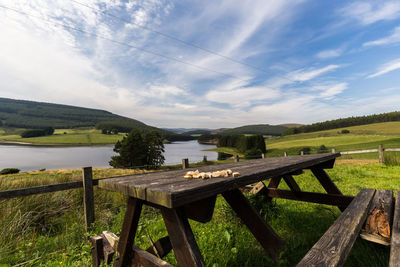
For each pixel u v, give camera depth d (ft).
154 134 141.18
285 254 7.75
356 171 28.22
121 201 16.01
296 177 25.22
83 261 8.14
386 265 6.51
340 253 3.61
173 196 3.49
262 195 12.23
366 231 6.62
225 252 8.02
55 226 12.42
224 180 4.71
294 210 12.69
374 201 7.41
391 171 26.76
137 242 9.43
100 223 12.22
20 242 10.18
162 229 10.98
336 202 10.26
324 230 9.80
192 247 4.03
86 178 11.89
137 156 132.46
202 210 4.96
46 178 17.81
